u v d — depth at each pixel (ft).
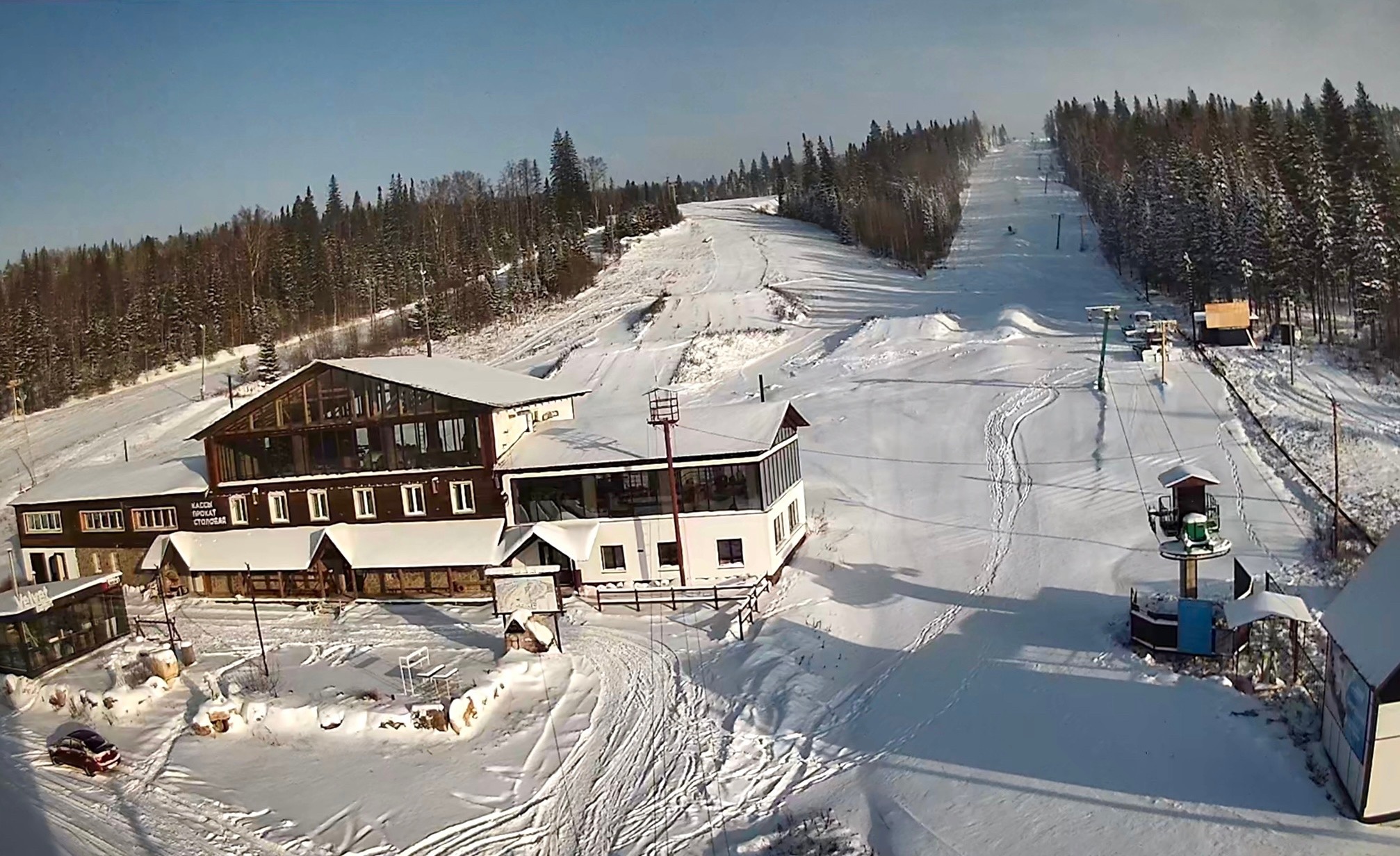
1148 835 62.03
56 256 568.82
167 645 120.06
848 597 119.03
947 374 222.07
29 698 111.34
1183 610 86.63
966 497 149.69
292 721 95.71
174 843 75.97
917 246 427.33
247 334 419.54
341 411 142.20
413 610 132.46
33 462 268.21
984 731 80.12
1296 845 58.70
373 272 460.96
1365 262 234.99
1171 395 183.21
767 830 71.20
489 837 74.43
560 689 101.09
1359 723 60.90
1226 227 273.95
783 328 306.14
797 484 143.74
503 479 135.44
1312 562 112.16
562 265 426.92
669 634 113.39
